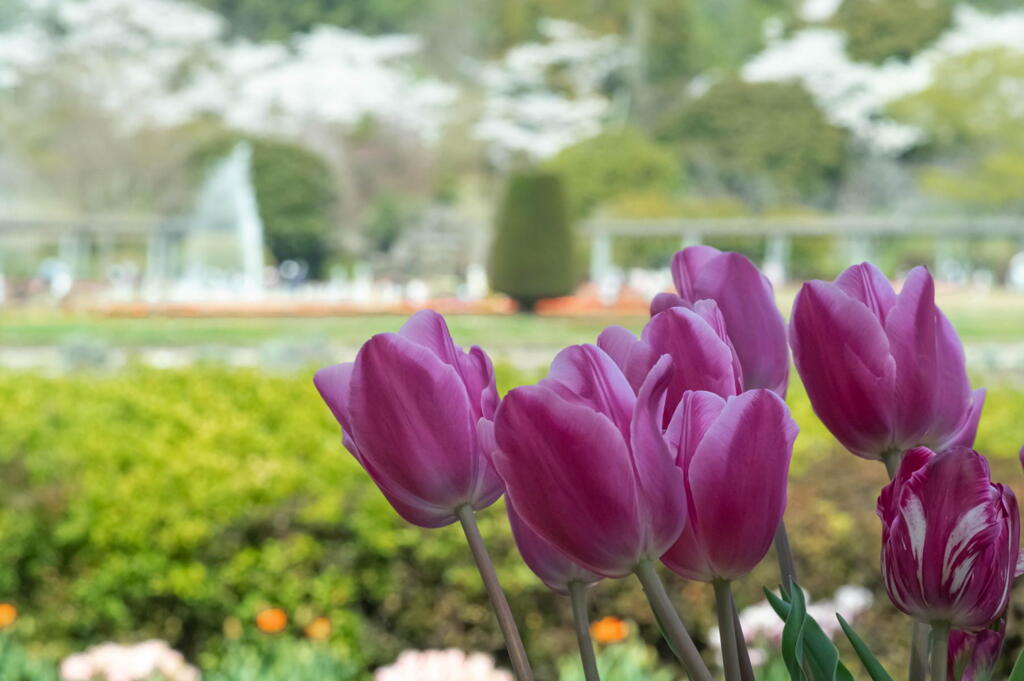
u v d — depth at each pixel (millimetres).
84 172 36625
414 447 624
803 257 38406
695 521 580
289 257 39250
